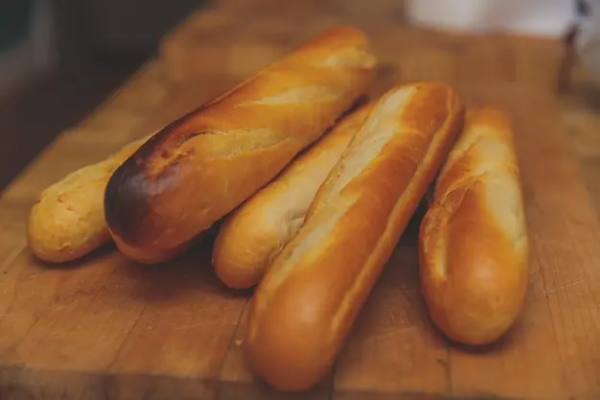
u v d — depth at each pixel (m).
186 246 0.57
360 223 0.50
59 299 0.56
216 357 0.50
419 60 0.95
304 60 0.64
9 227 0.66
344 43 0.67
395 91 0.63
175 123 0.53
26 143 1.27
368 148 0.56
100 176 0.60
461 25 1.00
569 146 0.77
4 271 0.59
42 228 0.58
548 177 0.72
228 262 0.54
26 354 0.51
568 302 0.55
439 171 0.60
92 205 0.59
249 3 1.15
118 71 1.55
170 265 0.59
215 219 0.53
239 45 0.96
